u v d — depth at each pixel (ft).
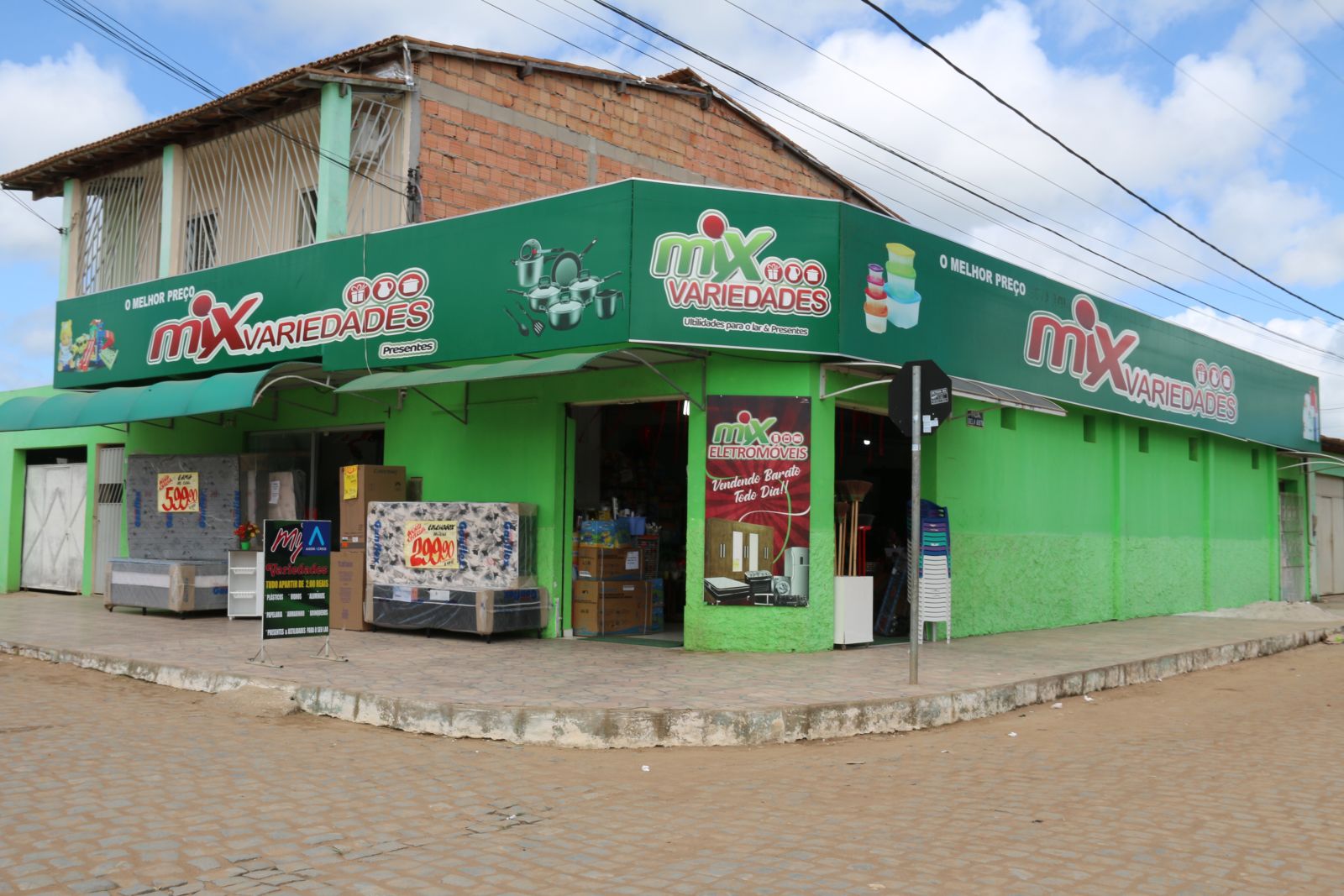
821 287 37.58
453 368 41.27
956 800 21.07
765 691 30.01
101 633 41.88
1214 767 24.39
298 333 45.37
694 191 36.99
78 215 59.11
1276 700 35.09
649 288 36.42
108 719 27.76
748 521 38.42
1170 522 61.31
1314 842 18.37
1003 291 46.01
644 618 44.29
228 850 17.12
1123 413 54.70
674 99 61.87
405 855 17.16
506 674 32.48
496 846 17.71
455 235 40.78
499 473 44.14
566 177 55.26
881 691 30.40
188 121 51.21
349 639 40.91
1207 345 63.36
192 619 47.50
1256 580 70.49
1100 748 26.66
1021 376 46.96
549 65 53.72
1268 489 72.69
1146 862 17.13
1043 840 18.30
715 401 38.75
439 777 22.57
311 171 50.47
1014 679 33.68
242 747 24.84
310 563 35.27
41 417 49.03
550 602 42.16
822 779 23.00
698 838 18.31
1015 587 48.70
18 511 66.64
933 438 43.98
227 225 54.03
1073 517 53.06
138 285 52.70
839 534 41.24
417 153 48.24
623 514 44.55
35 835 17.70
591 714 26.48
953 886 15.93
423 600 41.73
